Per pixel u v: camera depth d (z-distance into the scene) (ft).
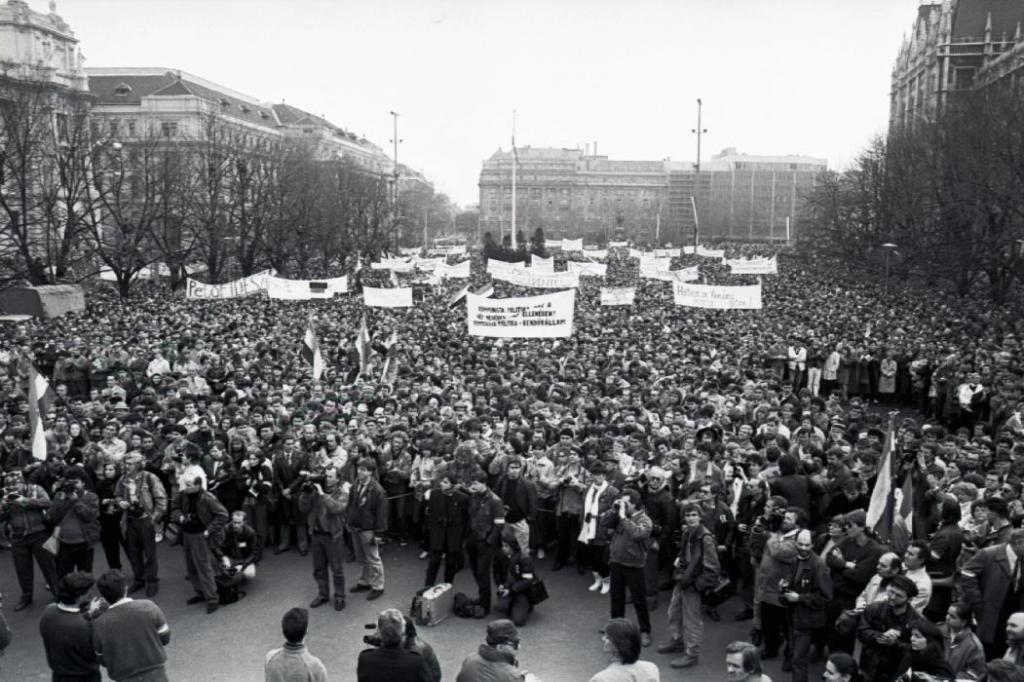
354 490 41.09
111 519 43.42
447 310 138.31
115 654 25.86
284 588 42.86
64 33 256.93
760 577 33.14
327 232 235.40
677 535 39.68
